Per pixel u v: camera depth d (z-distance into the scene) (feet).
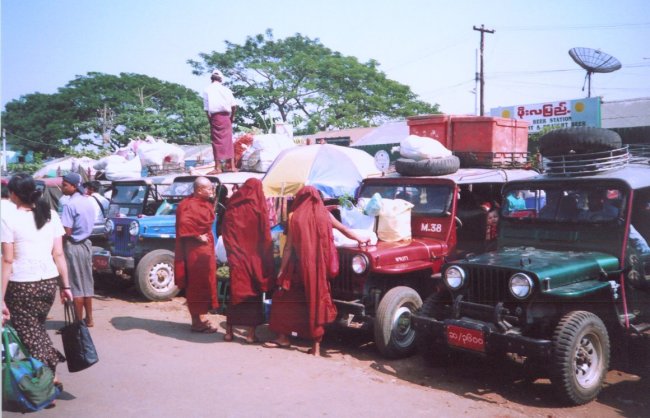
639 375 19.86
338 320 21.57
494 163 28.50
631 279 18.80
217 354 19.34
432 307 19.66
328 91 118.62
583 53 71.92
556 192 20.47
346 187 30.76
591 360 17.21
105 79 85.30
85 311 24.35
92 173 49.24
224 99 36.63
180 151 43.27
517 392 18.20
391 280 21.94
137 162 40.57
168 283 31.07
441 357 20.15
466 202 24.22
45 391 13.85
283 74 114.21
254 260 20.79
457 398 16.34
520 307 17.28
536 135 69.05
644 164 21.38
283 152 32.58
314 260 19.61
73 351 15.12
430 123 31.07
